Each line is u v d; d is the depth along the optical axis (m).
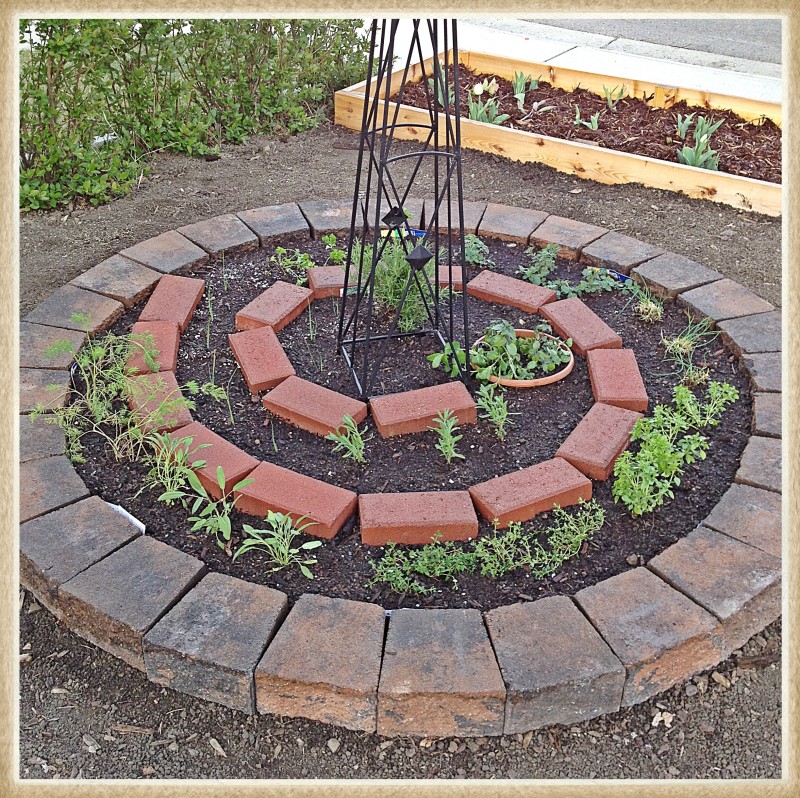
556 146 6.10
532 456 3.64
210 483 3.40
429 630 2.80
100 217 5.43
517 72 7.13
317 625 2.82
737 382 4.04
